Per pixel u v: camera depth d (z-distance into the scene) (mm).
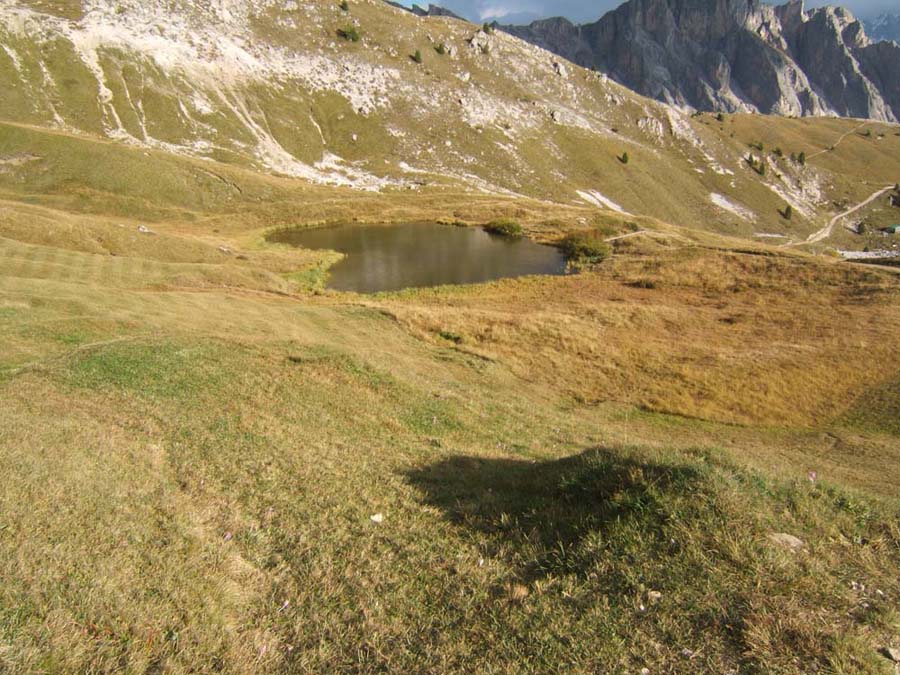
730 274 48875
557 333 30516
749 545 6062
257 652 4867
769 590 5398
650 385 23938
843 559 6094
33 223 41531
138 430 10273
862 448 17828
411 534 7266
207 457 9430
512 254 62812
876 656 4539
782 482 8039
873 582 5648
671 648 4812
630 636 4984
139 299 27516
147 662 4426
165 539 6340
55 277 31781
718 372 25078
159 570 5656
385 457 10805
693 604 5281
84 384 12680
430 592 5906
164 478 8250
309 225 75250
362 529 7328
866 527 6871
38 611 4523
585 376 25094
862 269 44906
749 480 7766
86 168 67750
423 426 13891
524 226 78438
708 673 4496
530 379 24391
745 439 18812
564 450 14008
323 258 56969
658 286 46688
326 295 42469
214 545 6473
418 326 30750
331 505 8016
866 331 30750
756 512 6750
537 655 4836
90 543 5773
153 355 15367
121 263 37625
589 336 30641
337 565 6395
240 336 20891
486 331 30531
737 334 32094
